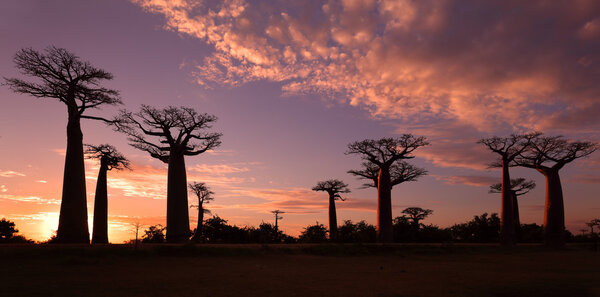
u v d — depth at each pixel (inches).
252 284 395.2
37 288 337.1
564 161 1411.2
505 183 1477.6
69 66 957.2
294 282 418.3
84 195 958.4
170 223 1127.6
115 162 1248.2
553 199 1403.8
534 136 1456.7
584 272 572.4
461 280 460.8
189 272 485.1
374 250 1010.7
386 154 1596.9
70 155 946.7
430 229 1995.6
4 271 438.6
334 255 885.2
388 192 1573.6
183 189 1162.0
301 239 1995.6
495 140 1504.7
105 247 647.8
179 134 1197.7
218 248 751.1
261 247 840.9
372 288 386.9
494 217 2160.4
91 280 392.5
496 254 1065.5
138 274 451.8
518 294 368.8
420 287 399.2
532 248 1307.8
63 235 896.3
